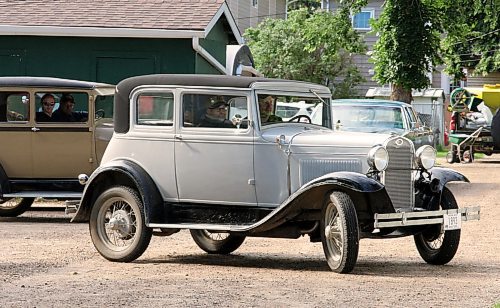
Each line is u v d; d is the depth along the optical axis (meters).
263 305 9.71
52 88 17.95
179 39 24.50
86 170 18.06
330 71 53.19
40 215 19.28
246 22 57.66
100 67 24.67
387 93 49.44
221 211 12.97
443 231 12.69
